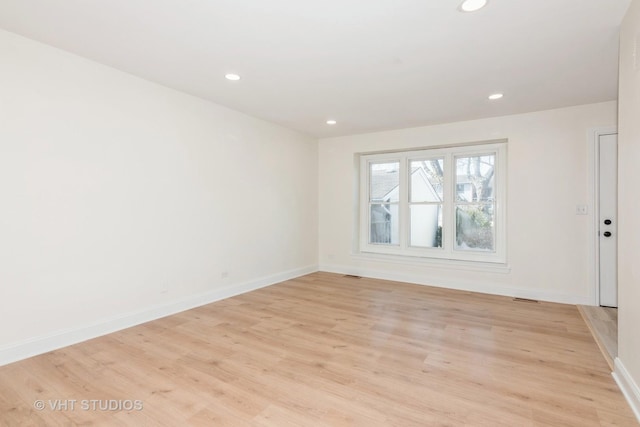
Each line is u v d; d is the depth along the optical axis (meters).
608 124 3.56
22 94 2.31
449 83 3.07
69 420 1.69
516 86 3.13
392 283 4.73
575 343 2.65
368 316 3.30
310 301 3.82
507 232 4.11
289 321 3.15
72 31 2.23
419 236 4.98
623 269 1.99
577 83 3.05
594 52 2.46
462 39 2.28
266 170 4.49
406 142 4.79
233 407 1.81
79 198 2.62
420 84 3.10
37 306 2.40
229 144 3.92
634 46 1.81
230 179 3.96
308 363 2.31
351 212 5.28
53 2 1.89
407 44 2.36
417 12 1.97
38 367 2.22
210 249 3.73
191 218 3.51
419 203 4.96
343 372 2.19
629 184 1.90
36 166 2.38
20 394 1.91
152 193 3.14
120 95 2.88
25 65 2.32
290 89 3.26
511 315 3.34
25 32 2.24
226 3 1.89
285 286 4.52
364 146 5.15
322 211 5.56
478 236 4.54
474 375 2.15
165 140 3.24
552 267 3.86
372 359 2.38
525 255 3.99
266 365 2.28
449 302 3.79
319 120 4.39
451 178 4.67
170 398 1.89
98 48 2.46
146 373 2.16
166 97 3.24
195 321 3.14
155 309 3.18
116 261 2.87
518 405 1.83
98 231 2.75
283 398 1.90
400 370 2.22
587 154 3.67
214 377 2.12
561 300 3.80
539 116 3.90
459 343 2.65
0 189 2.22
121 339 2.70
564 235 3.79
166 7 1.94
